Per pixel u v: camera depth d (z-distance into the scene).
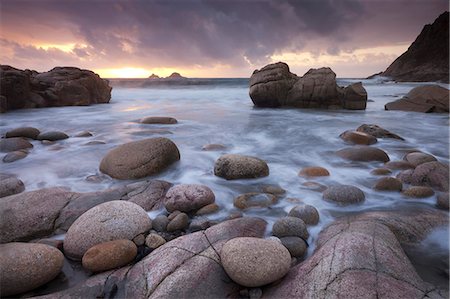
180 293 2.40
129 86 46.50
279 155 7.08
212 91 33.47
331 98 15.41
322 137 8.92
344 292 2.18
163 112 14.70
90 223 3.25
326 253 2.63
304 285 2.36
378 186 4.72
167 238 3.46
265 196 4.40
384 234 3.01
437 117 12.62
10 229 3.44
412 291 2.24
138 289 2.50
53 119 12.16
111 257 2.85
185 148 7.39
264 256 2.55
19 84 14.22
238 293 2.48
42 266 2.70
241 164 5.31
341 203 4.27
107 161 5.45
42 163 6.12
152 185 4.58
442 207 4.12
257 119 12.44
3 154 6.62
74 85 16.88
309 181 5.27
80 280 2.81
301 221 3.43
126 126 10.52
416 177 4.89
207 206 4.07
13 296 2.59
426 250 3.17
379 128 8.82
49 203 3.86
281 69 16.14
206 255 2.77
